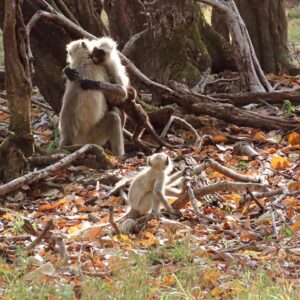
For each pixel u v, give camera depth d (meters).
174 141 15.38
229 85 19.28
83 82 14.91
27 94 13.29
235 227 9.72
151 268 8.11
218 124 16.02
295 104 17.02
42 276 7.75
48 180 12.70
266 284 7.35
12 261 8.66
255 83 18.41
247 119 15.73
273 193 10.38
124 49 19.72
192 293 7.27
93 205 11.62
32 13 16.09
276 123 15.59
